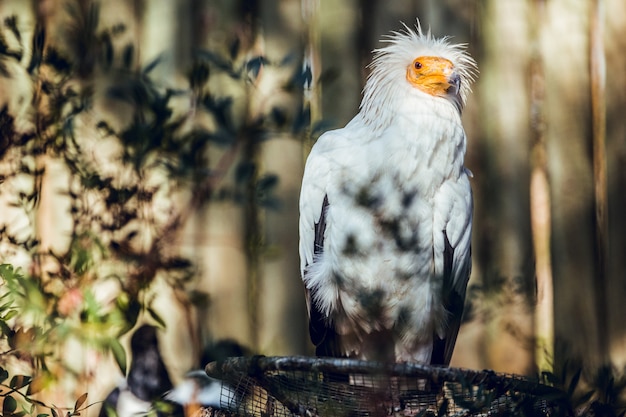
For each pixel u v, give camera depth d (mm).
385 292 8383
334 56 10414
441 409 6062
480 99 10750
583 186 10836
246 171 7891
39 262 8422
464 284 8805
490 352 10227
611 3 11070
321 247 8633
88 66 9305
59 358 7453
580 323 10641
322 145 8703
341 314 8688
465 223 8602
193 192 8133
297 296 10172
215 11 10336
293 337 10133
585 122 10922
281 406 6871
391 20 10602
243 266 10062
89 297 6453
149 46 10219
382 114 8633
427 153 8391
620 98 10969
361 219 8320
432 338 8719
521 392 6055
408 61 8797
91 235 7164
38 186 9195
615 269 10773
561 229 10773
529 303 10328
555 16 11000
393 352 8773
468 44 10734
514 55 10805
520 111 10742
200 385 8344
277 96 9969
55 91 7969
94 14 9391
